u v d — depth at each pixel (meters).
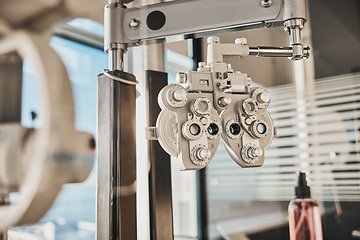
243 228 1.49
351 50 1.29
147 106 0.62
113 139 0.53
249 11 0.50
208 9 0.52
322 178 1.33
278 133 1.43
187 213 1.60
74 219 0.77
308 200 0.65
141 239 0.73
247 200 1.50
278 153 1.44
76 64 0.90
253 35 1.32
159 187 0.62
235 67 1.29
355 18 1.29
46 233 0.53
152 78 0.62
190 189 1.61
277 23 0.51
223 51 0.53
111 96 0.53
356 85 1.28
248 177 1.51
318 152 1.35
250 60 1.33
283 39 1.30
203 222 1.57
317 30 1.36
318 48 1.35
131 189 0.54
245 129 0.52
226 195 1.54
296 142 1.39
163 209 0.62
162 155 0.63
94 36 0.92
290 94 1.39
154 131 0.50
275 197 1.44
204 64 0.54
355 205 1.25
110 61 0.57
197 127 0.49
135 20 0.55
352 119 1.28
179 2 0.53
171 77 1.48
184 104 0.49
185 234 1.60
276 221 1.42
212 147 0.50
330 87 1.33
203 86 0.51
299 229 0.64
